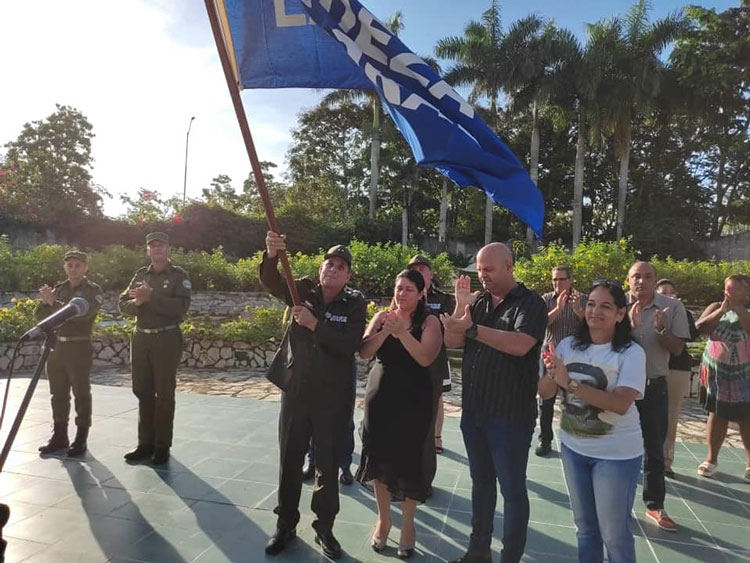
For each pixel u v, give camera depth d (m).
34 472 4.65
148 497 4.22
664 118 30.34
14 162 34.00
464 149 3.35
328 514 3.43
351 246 17.45
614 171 34.31
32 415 6.38
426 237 35.69
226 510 4.03
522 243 24.92
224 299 18.81
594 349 2.81
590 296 2.82
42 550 3.40
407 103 3.34
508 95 27.47
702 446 6.16
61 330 5.02
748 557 3.58
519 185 3.38
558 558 3.51
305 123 40.84
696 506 4.40
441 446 5.55
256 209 36.12
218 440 5.69
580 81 25.28
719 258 29.19
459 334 2.99
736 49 27.02
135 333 4.94
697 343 10.84
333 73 3.59
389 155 34.22
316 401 3.44
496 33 27.58
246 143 3.03
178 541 3.56
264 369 10.31
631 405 2.67
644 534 3.88
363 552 3.50
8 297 16.83
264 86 3.60
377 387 3.42
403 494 3.30
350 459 4.71
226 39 3.49
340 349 3.36
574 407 2.79
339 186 40.84
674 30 25.72
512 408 3.01
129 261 19.14
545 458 5.50
